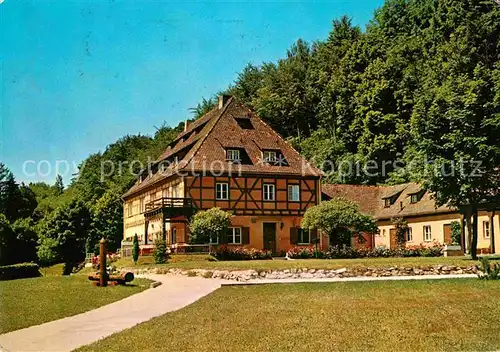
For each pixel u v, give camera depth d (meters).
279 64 73.69
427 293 15.71
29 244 37.97
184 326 12.13
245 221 39.00
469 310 13.12
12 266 25.16
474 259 25.33
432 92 26.14
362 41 64.50
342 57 68.31
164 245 31.38
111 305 15.57
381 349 10.02
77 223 49.62
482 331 11.25
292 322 12.25
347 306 13.95
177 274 25.06
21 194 41.72
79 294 17.48
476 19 52.72
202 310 14.13
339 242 34.91
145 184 47.25
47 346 10.73
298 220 40.41
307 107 69.56
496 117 23.77
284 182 40.44
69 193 56.88
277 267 22.44
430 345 10.27
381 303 14.27
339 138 62.81
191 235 34.56
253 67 77.25
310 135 67.88
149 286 19.73
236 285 19.36
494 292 15.55
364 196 47.94
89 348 10.38
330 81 66.06
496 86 24.27
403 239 42.94
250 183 39.47
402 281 19.14
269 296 16.17
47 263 47.78
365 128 58.47
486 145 23.89
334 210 33.44
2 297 16.78
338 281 19.70
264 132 42.62
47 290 18.34
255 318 12.78
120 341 10.87
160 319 13.05
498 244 34.41
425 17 63.25
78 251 49.47
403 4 65.56
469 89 24.56
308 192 40.97
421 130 25.69
